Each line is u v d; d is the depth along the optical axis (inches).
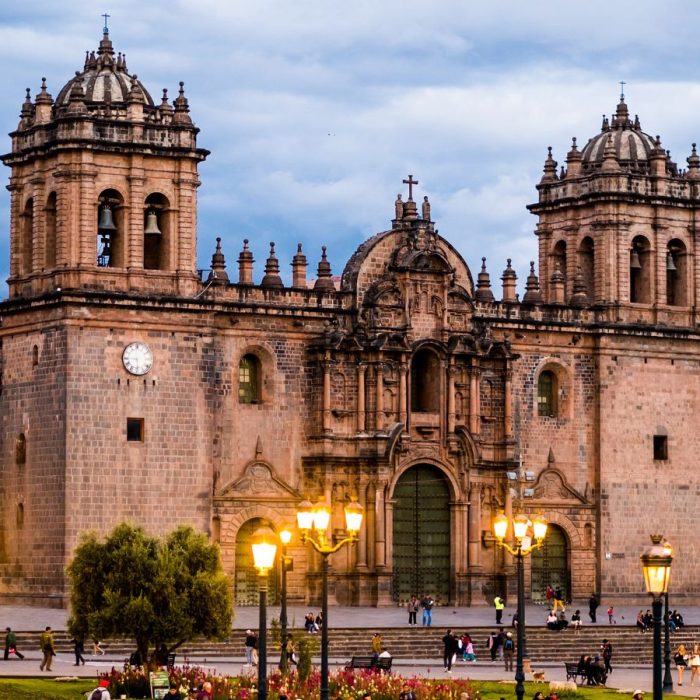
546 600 5462.6
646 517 5590.6
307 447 5167.3
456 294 5374.0
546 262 5812.0
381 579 5162.4
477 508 5349.4
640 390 5610.2
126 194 4881.9
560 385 5551.2
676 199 5693.9
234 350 5054.1
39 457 4842.5
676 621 5032.0
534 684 3929.6
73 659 4175.7
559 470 5502.0
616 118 5861.2
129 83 5027.1
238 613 4904.0
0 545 4963.1
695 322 5718.5
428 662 4478.3
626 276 5629.9
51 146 4859.7
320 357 5152.6
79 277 4810.5
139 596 3799.2
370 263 5290.4
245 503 5044.3
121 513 4798.2
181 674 3565.5
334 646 4505.4
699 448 5693.9
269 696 3385.8
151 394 4859.7
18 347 4955.7
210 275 5036.9
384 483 5172.2
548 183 5807.1
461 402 5359.3
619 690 3905.0
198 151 4953.3
